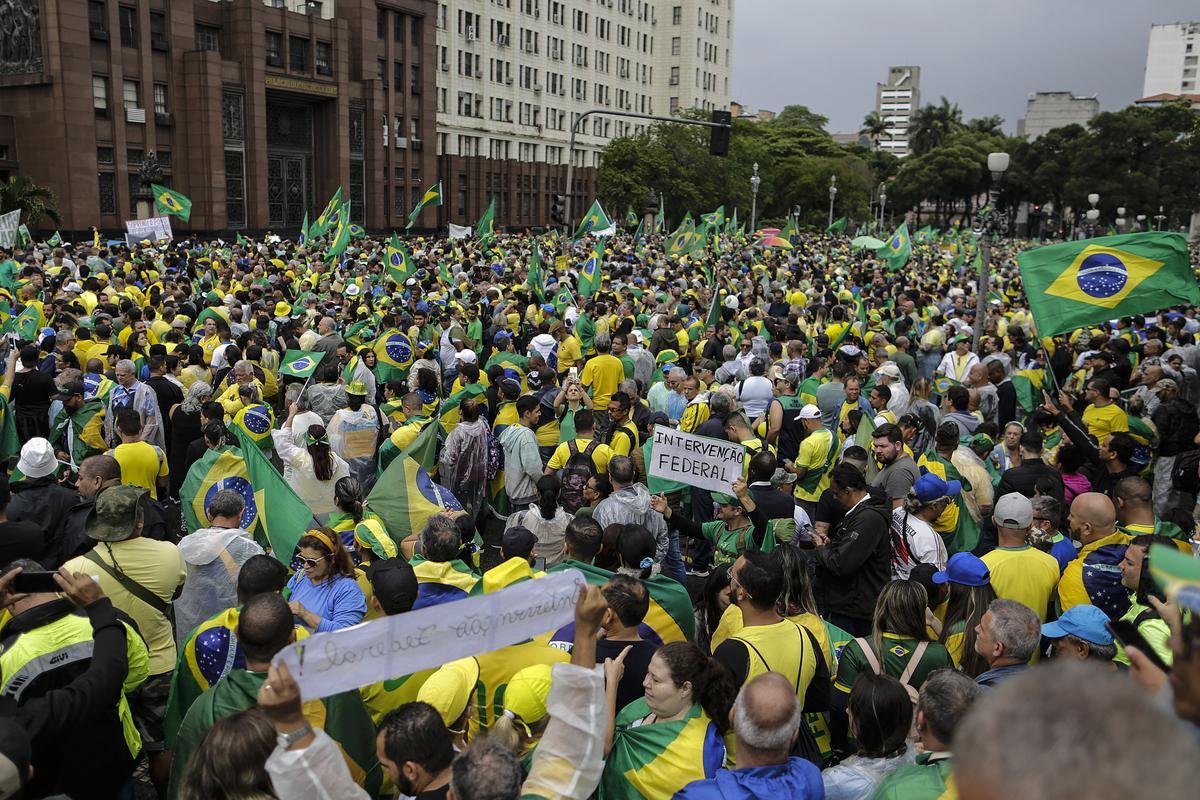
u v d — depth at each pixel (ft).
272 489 22.30
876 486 24.61
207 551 19.56
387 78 213.46
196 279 72.79
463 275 82.43
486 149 273.75
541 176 279.28
